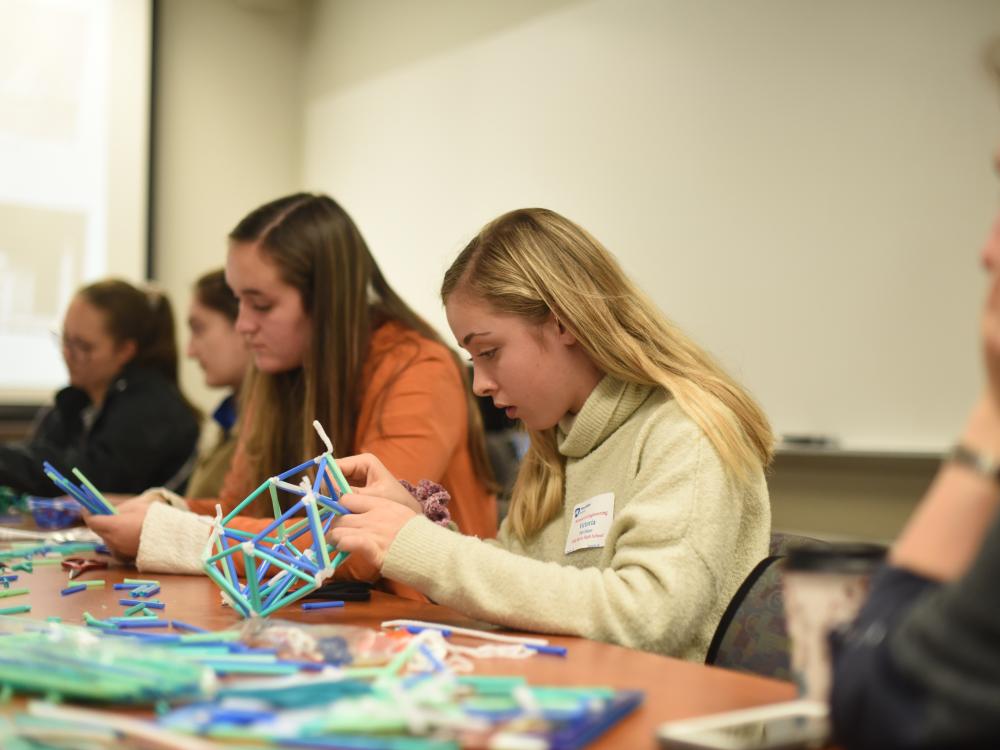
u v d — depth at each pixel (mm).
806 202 2979
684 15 3377
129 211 4648
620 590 1064
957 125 2605
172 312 3154
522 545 1449
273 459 1877
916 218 2695
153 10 4730
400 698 665
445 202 4438
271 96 5180
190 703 696
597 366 1349
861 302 2822
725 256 3217
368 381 1778
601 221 3686
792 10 3029
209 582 1420
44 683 701
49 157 4453
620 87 3617
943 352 2625
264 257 1775
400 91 4688
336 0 5082
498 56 4180
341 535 1136
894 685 571
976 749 540
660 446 1196
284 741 604
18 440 4332
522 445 2350
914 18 2707
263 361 1839
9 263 4352
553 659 914
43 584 1376
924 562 612
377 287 1885
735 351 3174
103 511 1592
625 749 634
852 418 2838
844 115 2881
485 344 1315
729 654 1091
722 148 3236
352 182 4980
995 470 613
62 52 4492
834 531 2881
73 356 3012
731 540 1156
